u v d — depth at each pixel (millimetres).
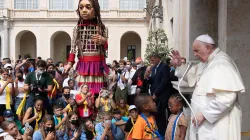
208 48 3264
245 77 4391
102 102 6145
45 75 6871
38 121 6379
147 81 7145
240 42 4391
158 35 12539
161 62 6672
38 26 34531
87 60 3803
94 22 3775
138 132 3809
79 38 3768
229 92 3043
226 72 3076
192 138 3449
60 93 8062
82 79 3895
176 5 8133
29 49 37344
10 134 4859
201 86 3260
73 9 34562
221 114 3090
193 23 5496
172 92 6391
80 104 5789
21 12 34469
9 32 34156
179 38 7395
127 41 37844
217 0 5426
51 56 35125
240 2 4367
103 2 34656
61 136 5805
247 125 4414
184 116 4035
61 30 34500
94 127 5914
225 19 4453
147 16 29391
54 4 34875
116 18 34000
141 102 3854
